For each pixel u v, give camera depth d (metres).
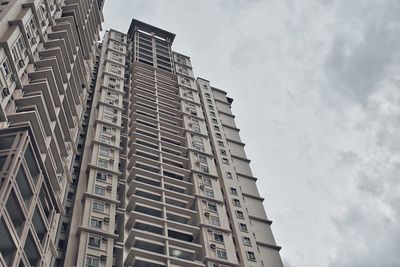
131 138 67.94
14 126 38.34
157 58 99.31
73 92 59.56
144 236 50.81
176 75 94.19
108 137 63.97
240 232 59.00
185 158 68.12
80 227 47.44
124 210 54.19
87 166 56.66
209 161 70.25
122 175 61.09
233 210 62.44
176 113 80.81
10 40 42.16
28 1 49.84
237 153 77.94
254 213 65.88
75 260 44.78
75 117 60.19
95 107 71.00
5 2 47.12
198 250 52.97
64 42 56.50
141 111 76.19
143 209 55.91
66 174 50.84
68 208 52.16
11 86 42.28
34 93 45.41
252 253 56.59
